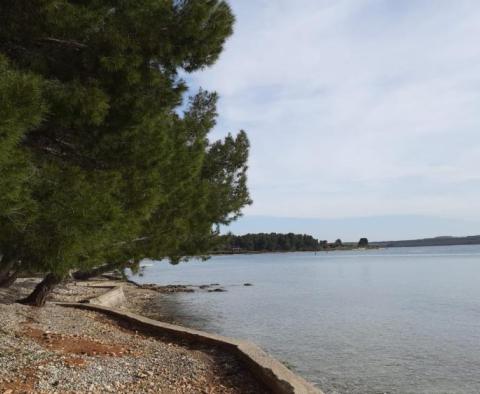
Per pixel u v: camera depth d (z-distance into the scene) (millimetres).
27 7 6680
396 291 38750
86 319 13234
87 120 6996
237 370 8562
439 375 13344
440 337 18781
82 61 7207
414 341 17969
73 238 6020
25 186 5840
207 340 10664
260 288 44250
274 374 7500
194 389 7434
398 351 16297
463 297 33281
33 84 5344
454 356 15547
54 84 6816
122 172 8125
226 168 18922
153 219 12867
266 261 140250
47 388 6684
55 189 6207
